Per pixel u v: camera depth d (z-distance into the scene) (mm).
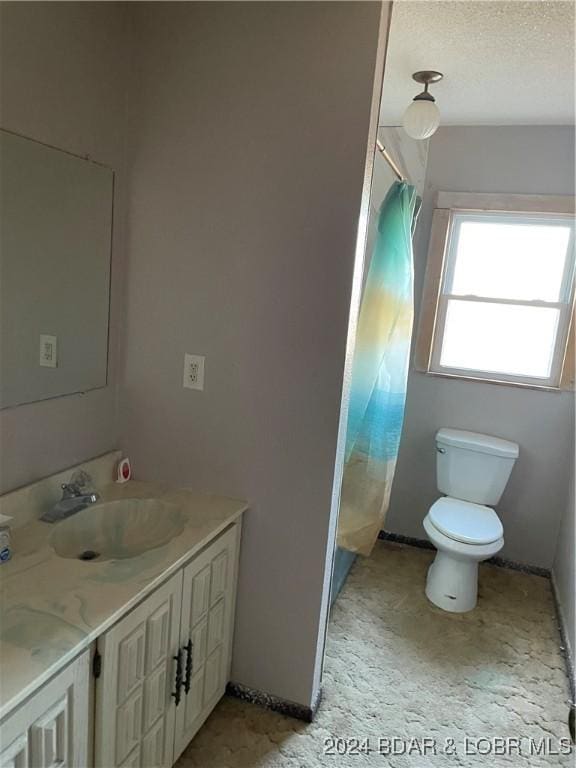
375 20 1441
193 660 1603
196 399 1792
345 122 1507
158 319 1793
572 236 2771
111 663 1190
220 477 1806
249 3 1530
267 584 1816
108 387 1836
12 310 1425
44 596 1198
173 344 1789
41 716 1014
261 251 1642
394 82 2223
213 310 1723
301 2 1490
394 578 2852
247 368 1716
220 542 1658
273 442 1728
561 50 1856
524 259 2906
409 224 2338
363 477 2387
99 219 1671
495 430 2982
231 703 1907
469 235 2973
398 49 1914
